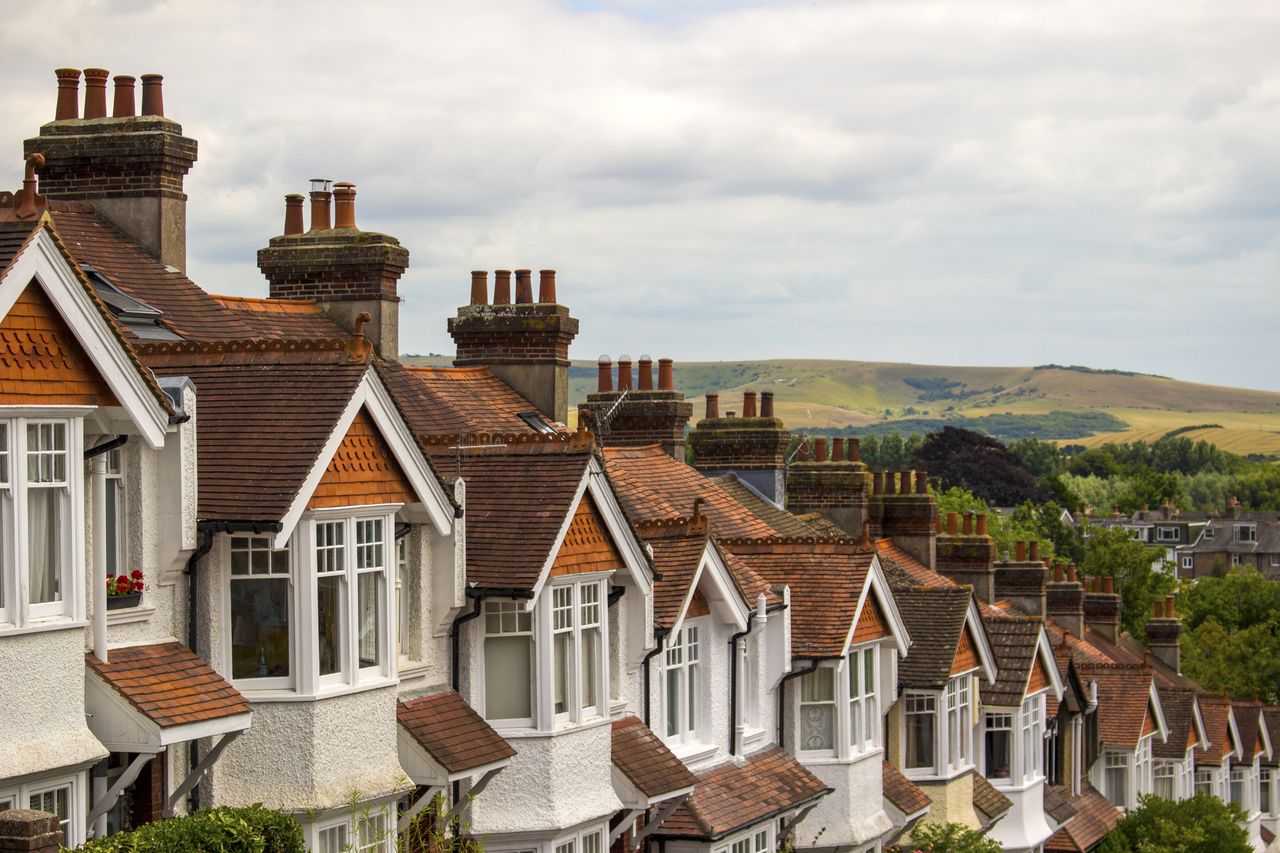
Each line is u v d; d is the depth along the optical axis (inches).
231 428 904.9
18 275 740.0
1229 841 2234.3
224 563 882.8
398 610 1013.8
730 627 1355.8
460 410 1414.9
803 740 1451.8
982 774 1893.5
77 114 1194.0
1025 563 2379.4
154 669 826.2
